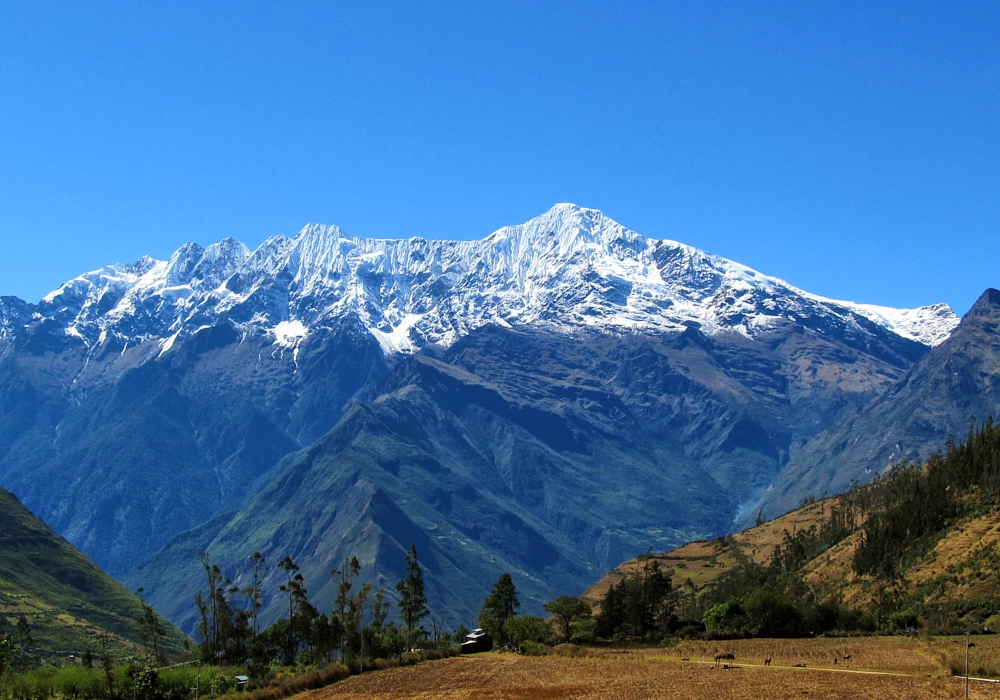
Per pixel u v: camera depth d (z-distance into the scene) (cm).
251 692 13188
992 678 10556
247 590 18638
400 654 15638
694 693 10488
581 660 14238
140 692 12962
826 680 10806
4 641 14238
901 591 17388
